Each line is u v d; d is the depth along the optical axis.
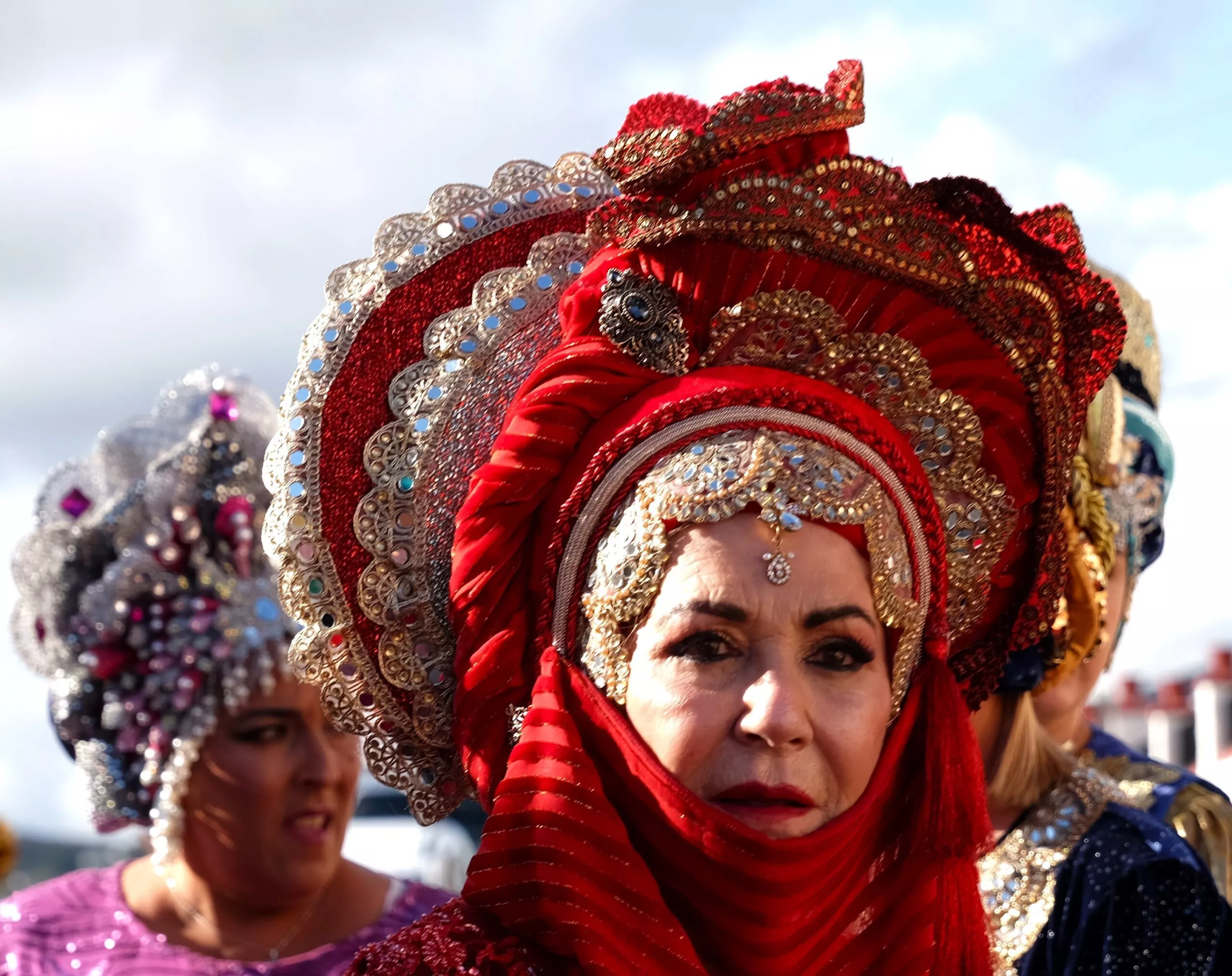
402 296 2.26
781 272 2.03
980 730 2.41
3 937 3.41
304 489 2.16
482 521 2.03
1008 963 2.25
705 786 1.87
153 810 3.48
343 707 2.14
